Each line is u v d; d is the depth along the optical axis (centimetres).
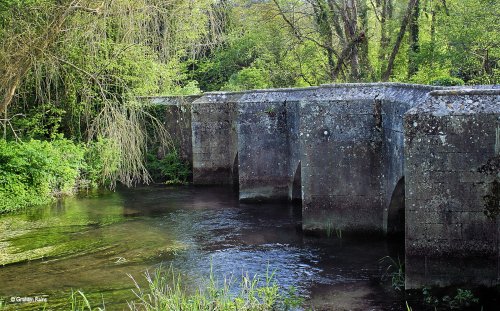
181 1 1448
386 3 2205
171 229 1330
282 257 1102
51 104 1827
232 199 1638
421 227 842
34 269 1062
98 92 1778
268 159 1541
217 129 1853
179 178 1945
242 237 1250
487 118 807
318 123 1164
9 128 1755
